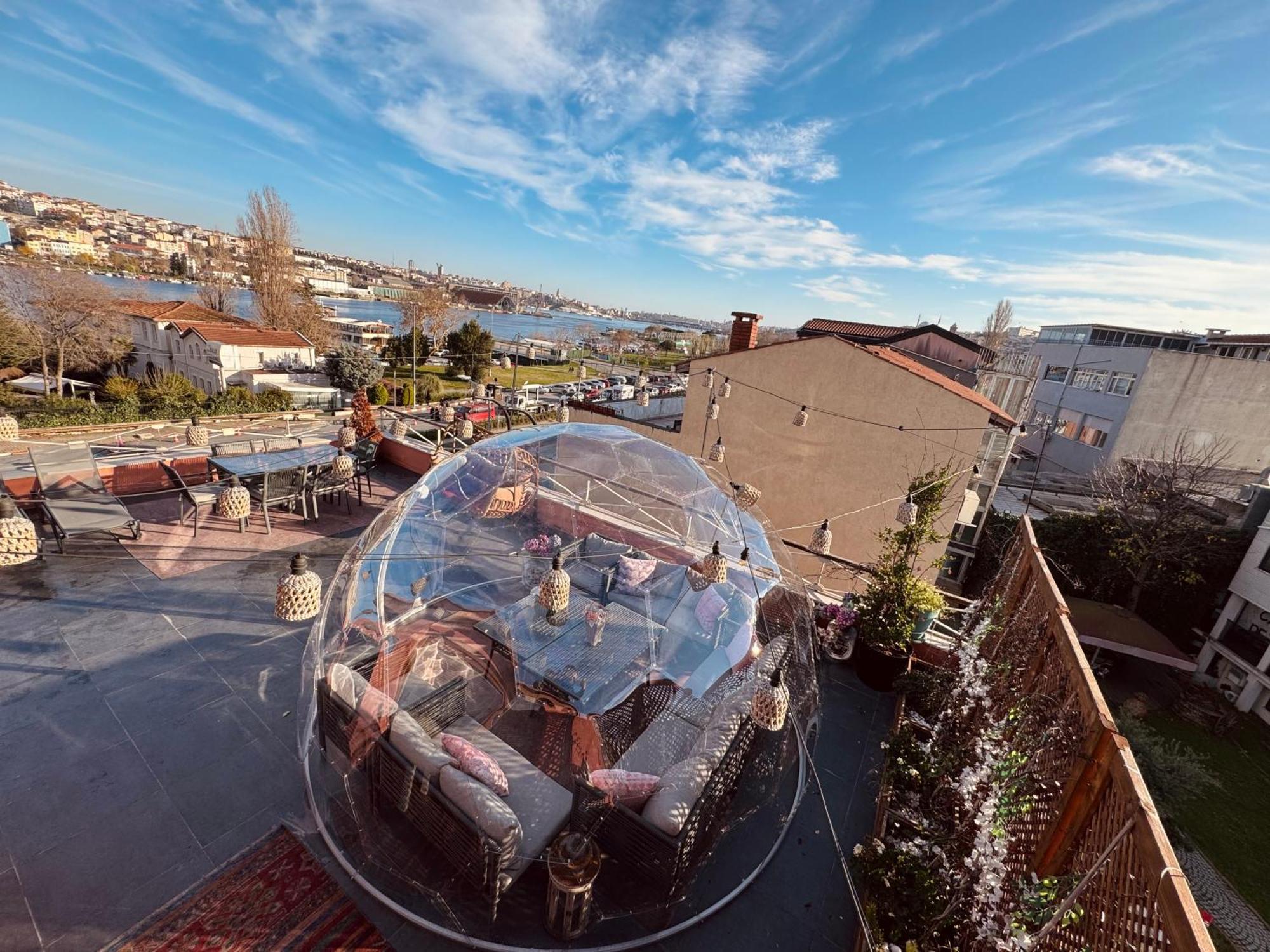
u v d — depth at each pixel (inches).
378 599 192.1
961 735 186.1
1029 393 685.9
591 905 133.6
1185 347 1194.6
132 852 136.0
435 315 2241.6
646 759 153.7
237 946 119.7
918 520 232.8
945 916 124.9
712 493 308.3
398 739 136.8
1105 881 87.0
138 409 805.2
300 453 359.3
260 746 171.9
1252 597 514.0
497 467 293.6
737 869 150.3
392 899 131.6
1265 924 313.7
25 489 310.5
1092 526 609.9
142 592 249.8
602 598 235.9
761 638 212.4
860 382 469.7
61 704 179.8
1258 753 460.4
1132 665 564.4
